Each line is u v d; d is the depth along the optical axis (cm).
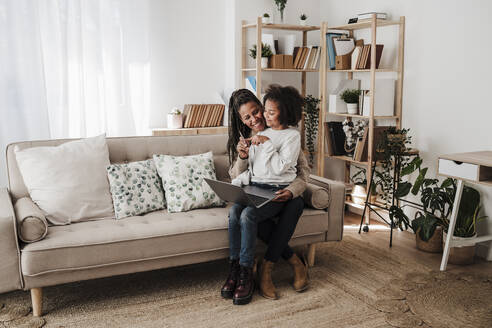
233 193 226
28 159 246
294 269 249
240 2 397
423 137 341
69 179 244
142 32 368
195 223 236
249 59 410
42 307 222
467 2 302
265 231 246
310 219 261
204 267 281
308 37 430
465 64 306
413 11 340
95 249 213
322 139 397
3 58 318
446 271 275
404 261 291
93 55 347
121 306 229
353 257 297
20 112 325
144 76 373
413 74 345
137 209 254
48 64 335
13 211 212
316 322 214
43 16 330
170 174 266
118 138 280
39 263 204
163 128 388
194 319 216
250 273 233
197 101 412
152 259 226
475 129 303
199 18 402
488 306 230
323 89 389
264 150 238
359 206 363
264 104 245
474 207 291
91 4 343
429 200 300
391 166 355
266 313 222
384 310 224
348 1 400
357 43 386
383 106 352
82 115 344
